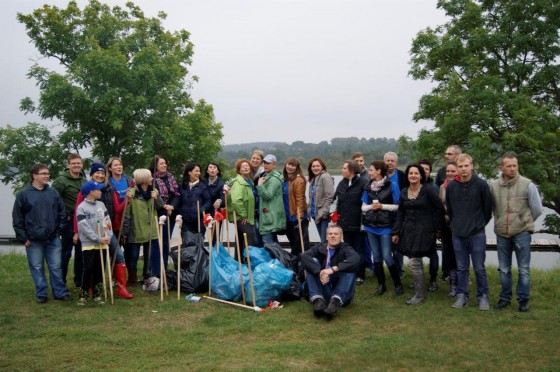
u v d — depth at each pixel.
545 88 16.17
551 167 13.80
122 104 17.86
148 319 6.04
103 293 6.96
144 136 18.44
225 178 20.22
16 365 4.61
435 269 7.28
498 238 6.27
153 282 7.38
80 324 5.85
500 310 6.15
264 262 7.09
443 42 16.02
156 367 4.54
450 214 6.40
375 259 7.02
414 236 6.48
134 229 7.36
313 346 5.00
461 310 6.18
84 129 19.27
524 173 13.87
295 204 7.82
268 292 6.57
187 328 5.69
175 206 7.97
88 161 19.11
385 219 6.86
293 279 6.91
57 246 6.95
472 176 6.20
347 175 7.37
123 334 5.47
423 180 6.60
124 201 7.21
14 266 9.50
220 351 4.91
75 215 6.87
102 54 17.66
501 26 15.74
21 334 5.46
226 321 5.91
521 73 15.41
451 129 14.94
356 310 6.30
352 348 4.93
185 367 4.52
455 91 15.31
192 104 20.50
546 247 12.62
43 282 6.84
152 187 7.61
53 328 5.64
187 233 7.80
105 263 7.11
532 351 4.79
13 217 6.68
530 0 15.02
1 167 18.27
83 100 17.41
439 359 4.61
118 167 7.30
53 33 19.27
